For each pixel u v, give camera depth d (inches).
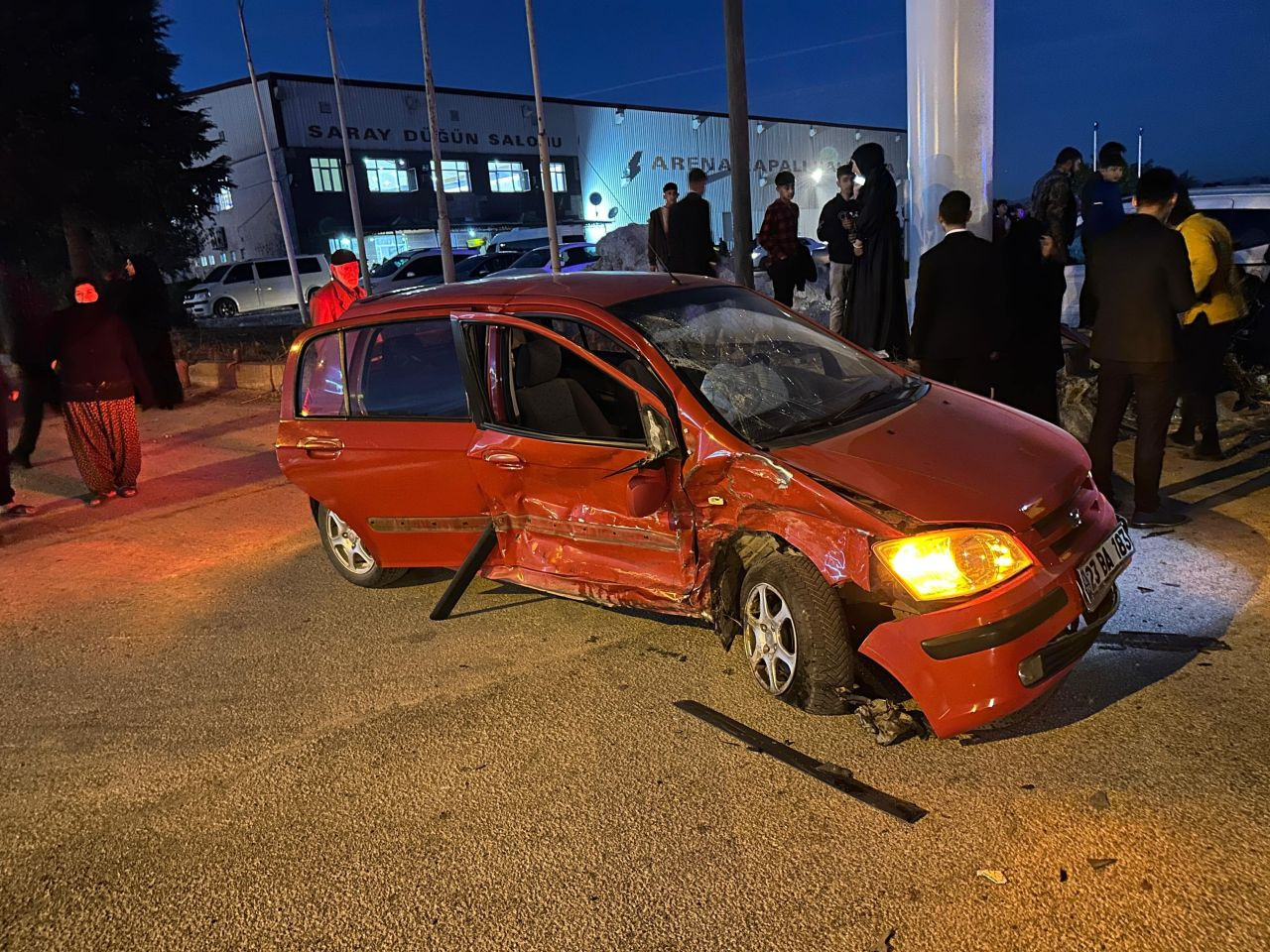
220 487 306.3
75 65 830.5
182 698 161.8
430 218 1571.1
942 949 91.7
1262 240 308.0
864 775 120.9
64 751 147.6
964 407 150.7
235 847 119.7
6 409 286.2
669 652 161.8
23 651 188.2
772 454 130.6
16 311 347.3
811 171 2142.0
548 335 155.8
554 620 180.1
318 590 207.8
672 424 139.9
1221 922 90.9
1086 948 89.7
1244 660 138.1
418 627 183.0
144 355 449.7
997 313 205.0
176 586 218.4
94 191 850.1
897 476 124.0
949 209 205.0
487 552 172.1
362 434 181.0
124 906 110.6
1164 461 237.5
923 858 104.6
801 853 107.7
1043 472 127.4
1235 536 184.1
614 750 133.0
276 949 101.3
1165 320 179.6
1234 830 103.2
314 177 1416.1
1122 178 255.4
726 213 1921.8
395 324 179.0
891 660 116.6
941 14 256.7
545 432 159.5
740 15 321.1
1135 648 145.0
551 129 1774.1
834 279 340.8
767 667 137.9
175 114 934.4
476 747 137.5
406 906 105.8
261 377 490.6
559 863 110.5
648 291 166.7
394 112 1514.5
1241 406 274.8
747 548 141.6
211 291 979.9
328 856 116.1
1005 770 118.7
